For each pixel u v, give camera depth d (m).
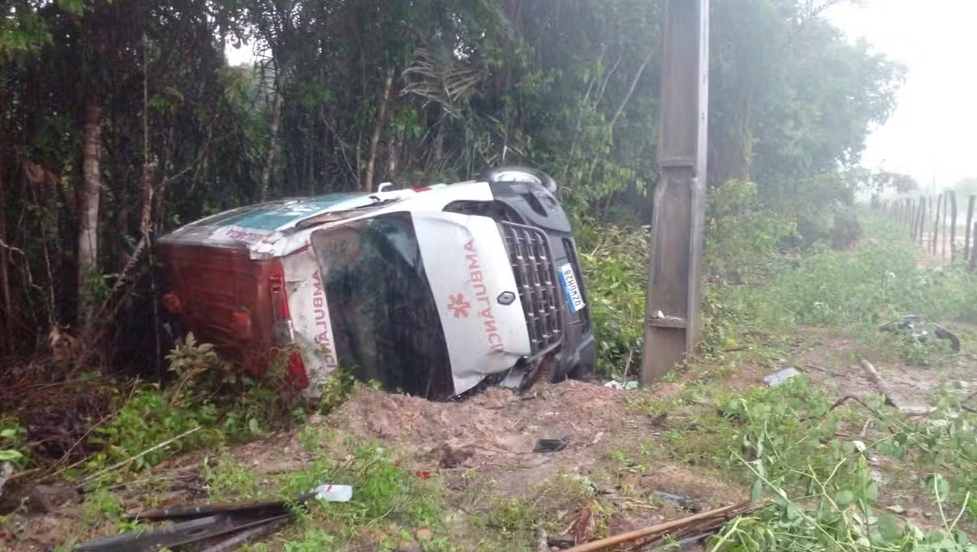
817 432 4.54
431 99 9.71
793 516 3.62
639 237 11.35
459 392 5.82
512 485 4.41
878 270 10.49
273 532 3.79
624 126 12.86
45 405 5.10
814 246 14.95
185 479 4.47
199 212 8.29
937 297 10.09
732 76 13.98
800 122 16.06
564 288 6.58
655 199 6.91
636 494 4.28
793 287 10.00
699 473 4.54
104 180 7.47
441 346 5.81
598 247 10.77
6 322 6.71
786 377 6.66
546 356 6.30
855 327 8.51
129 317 7.38
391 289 5.83
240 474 4.33
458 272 5.81
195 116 7.97
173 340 6.47
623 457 4.74
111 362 7.09
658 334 6.94
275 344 5.39
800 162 16.30
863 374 7.16
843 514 3.58
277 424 5.29
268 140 8.66
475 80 10.02
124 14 7.08
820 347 8.12
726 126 14.34
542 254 6.40
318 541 3.59
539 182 7.45
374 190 9.51
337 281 5.68
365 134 9.31
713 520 3.92
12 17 5.67
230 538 3.70
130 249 7.52
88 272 6.89
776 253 13.24
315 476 4.15
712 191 11.77
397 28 8.91
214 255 5.77
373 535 3.76
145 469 4.59
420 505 4.01
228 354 5.70
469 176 10.64
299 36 8.62
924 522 4.12
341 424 5.04
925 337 7.89
